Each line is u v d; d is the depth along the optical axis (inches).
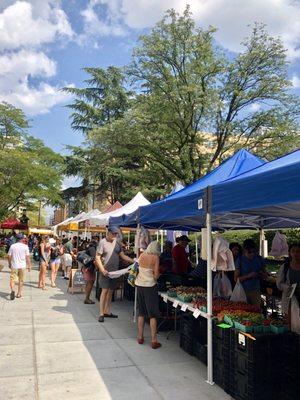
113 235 341.1
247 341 173.0
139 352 246.7
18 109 1206.9
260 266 298.0
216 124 1012.5
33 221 2982.3
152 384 195.9
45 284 574.2
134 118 1027.3
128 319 341.4
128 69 1036.5
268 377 170.1
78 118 1314.0
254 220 361.1
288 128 959.0
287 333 176.2
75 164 1270.9
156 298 262.1
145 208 310.5
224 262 218.8
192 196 224.8
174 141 1065.5
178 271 362.3
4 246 1167.0
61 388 188.2
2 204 1179.9
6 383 193.0
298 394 171.2
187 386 194.5
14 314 350.9
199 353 231.3
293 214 292.2
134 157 1178.0
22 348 249.1
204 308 217.2
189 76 994.1
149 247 267.4
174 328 302.0
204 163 1053.8
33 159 1122.7
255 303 288.8
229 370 186.1
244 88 997.2
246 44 971.9
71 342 265.6
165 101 996.6
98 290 441.7
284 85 969.5
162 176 1127.6
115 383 195.9
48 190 1151.0
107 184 1318.9
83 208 1378.0
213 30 995.3
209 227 207.5
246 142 1006.4
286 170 141.2
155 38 1000.9
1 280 601.6
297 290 231.8
